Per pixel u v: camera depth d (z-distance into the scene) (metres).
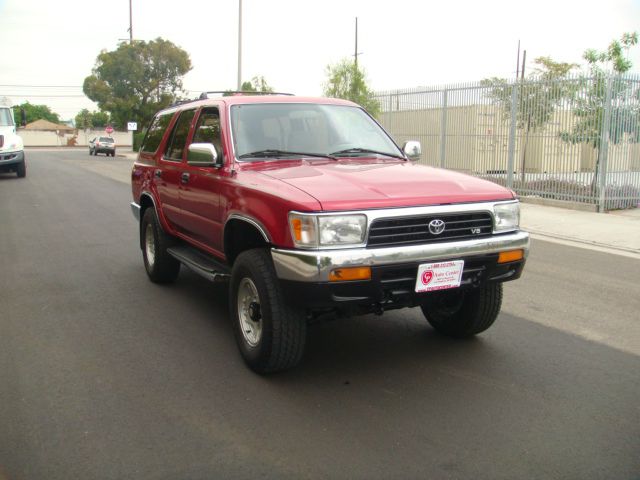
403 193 4.07
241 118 5.20
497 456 3.29
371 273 3.83
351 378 4.34
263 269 4.18
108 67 54.03
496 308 4.83
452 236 4.15
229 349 4.94
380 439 3.48
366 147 5.46
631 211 13.19
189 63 57.00
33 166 30.28
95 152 46.03
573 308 6.10
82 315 5.84
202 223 5.32
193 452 3.35
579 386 4.21
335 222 3.81
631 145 13.29
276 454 3.32
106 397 4.05
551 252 9.05
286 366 4.28
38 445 3.43
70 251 8.90
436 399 4.00
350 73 20.52
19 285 6.94
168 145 6.43
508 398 4.01
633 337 5.24
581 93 13.27
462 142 16.52
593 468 3.17
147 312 5.93
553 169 14.17
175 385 4.24
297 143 5.20
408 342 5.08
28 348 4.96
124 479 3.09
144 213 7.40
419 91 17.81
